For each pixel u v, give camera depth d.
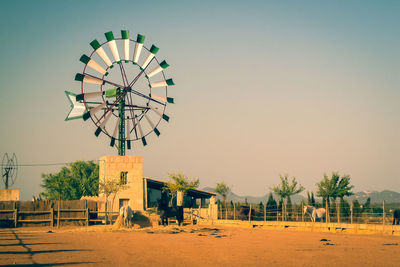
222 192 65.50
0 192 46.62
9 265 14.62
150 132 50.50
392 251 20.47
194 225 43.78
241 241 25.25
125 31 48.66
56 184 74.44
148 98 50.81
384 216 33.22
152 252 19.30
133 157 48.19
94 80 47.00
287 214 44.22
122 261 16.31
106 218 41.44
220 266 15.52
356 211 39.44
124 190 47.25
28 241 23.67
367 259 17.56
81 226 39.62
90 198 46.84
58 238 26.02
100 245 22.02
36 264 14.95
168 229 34.03
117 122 49.22
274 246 22.45
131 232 32.19
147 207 49.88
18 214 39.09
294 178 54.44
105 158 47.91
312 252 19.86
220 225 45.03
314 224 37.31
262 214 46.56
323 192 51.06
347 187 51.03
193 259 17.17
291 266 15.65
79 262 15.70
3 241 23.58
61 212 40.09
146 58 50.09
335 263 16.44
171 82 51.44
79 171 78.12
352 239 27.31
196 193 52.44
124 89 49.41
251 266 15.59
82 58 45.66
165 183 49.84
